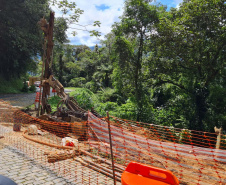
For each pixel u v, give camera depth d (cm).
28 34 2775
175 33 1605
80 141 688
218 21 1526
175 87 1983
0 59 3153
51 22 1141
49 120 897
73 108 1070
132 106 1841
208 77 1672
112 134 531
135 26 1867
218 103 1630
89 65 5491
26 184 405
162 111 1886
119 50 1936
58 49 2952
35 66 4050
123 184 241
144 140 481
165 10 1942
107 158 532
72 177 441
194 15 1590
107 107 1775
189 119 1711
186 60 1652
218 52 1589
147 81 1933
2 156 551
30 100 2183
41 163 514
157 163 448
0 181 246
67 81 6266
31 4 2655
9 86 3194
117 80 2116
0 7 2595
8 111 1129
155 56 1839
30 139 713
